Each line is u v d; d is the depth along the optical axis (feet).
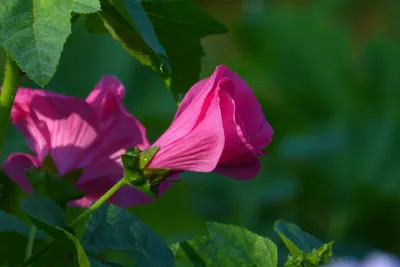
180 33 4.04
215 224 3.97
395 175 7.46
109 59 7.38
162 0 4.00
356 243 7.26
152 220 6.81
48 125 4.05
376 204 7.39
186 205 6.87
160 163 3.84
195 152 3.83
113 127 4.05
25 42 3.70
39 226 3.78
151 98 7.48
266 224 7.06
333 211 7.38
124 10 3.86
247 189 7.09
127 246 3.87
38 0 3.72
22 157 4.07
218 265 3.94
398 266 3.95
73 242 3.79
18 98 4.05
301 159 7.45
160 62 4.05
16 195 4.83
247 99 3.85
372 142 7.60
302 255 3.92
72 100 4.03
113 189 3.86
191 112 3.83
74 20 3.98
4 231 4.03
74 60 7.30
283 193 7.12
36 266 3.86
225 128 3.81
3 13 3.71
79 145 4.04
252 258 3.95
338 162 7.48
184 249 3.95
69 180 4.04
